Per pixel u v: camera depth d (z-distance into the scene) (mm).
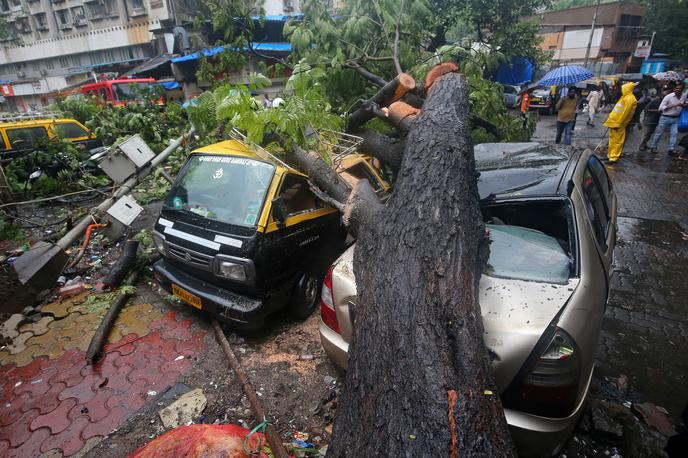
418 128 3031
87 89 17281
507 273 2377
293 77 4391
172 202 3822
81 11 32562
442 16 12984
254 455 1931
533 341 1915
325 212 3920
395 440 1492
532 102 20281
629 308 3879
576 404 2029
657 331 3533
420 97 4438
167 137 10719
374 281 2117
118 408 2754
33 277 4055
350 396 1815
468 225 2322
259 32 14297
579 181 2953
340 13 6066
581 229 2568
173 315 3844
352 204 3117
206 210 3533
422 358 1666
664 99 9836
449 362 1655
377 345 1842
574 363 1903
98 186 8227
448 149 2666
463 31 18469
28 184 7477
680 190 7281
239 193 3504
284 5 24984
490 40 14641
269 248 3246
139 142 5617
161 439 1938
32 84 33562
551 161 3273
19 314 3803
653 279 4387
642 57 36844
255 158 3686
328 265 4074
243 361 3199
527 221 2863
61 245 4391
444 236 2158
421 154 2695
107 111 11242
